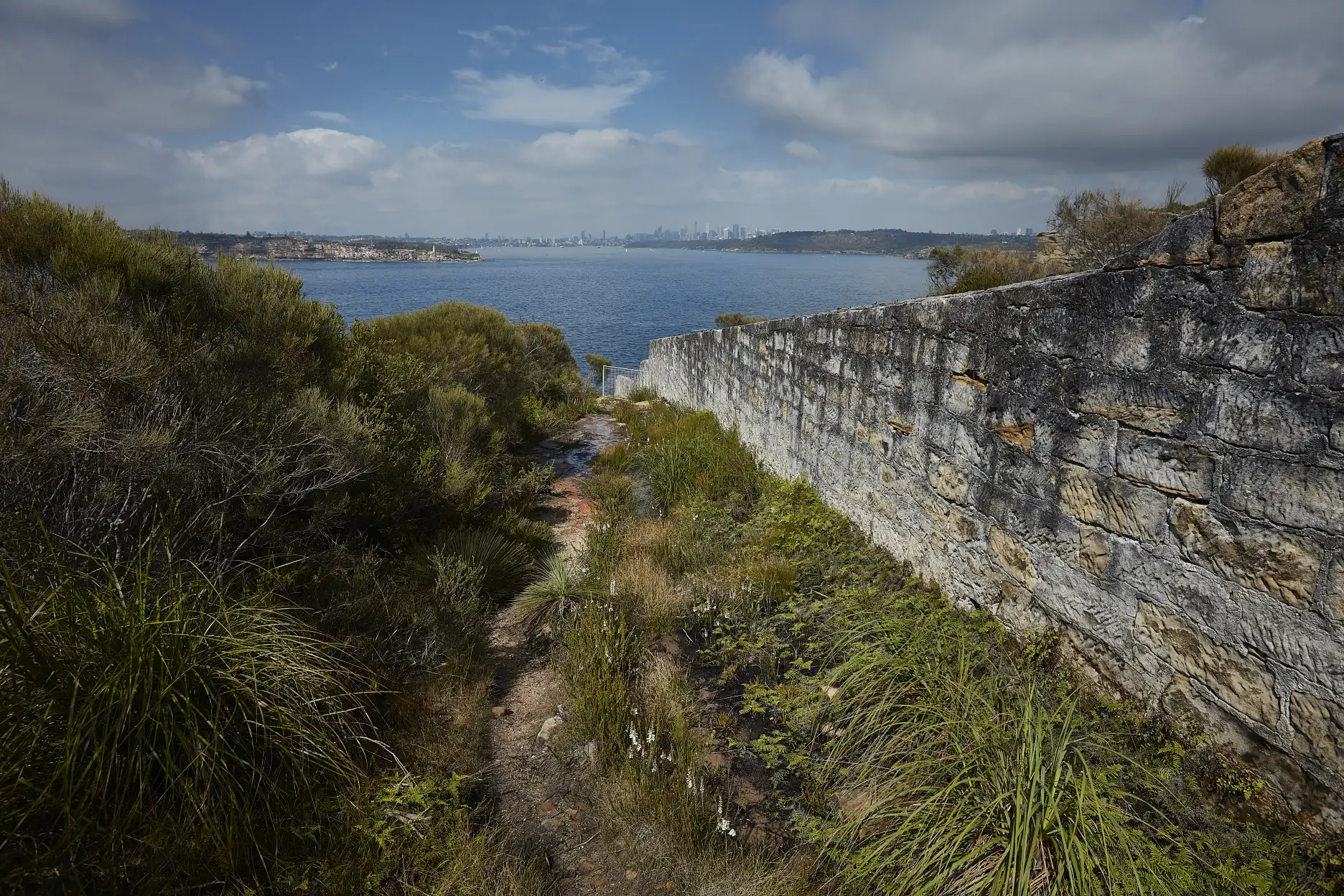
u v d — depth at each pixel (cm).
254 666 262
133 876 206
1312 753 195
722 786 280
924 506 420
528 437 1080
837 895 224
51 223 440
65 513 290
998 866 212
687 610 430
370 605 378
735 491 675
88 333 334
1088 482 279
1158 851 206
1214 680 225
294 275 589
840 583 447
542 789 285
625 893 233
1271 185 196
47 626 231
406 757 288
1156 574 247
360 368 617
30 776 207
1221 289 215
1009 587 337
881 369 474
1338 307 180
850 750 289
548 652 402
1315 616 192
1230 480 215
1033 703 257
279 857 227
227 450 369
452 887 227
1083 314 277
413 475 521
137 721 222
